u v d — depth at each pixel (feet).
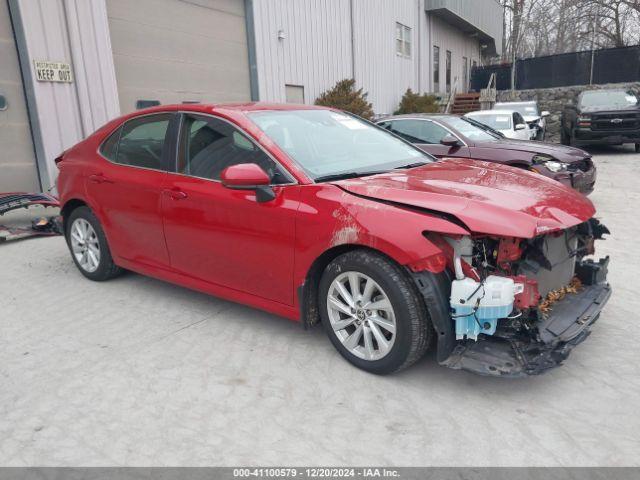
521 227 9.49
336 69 52.85
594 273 12.24
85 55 29.09
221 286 13.20
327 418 9.66
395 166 13.30
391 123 28.96
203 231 12.95
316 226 10.85
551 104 76.18
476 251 9.94
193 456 8.73
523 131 40.24
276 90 44.14
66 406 10.17
